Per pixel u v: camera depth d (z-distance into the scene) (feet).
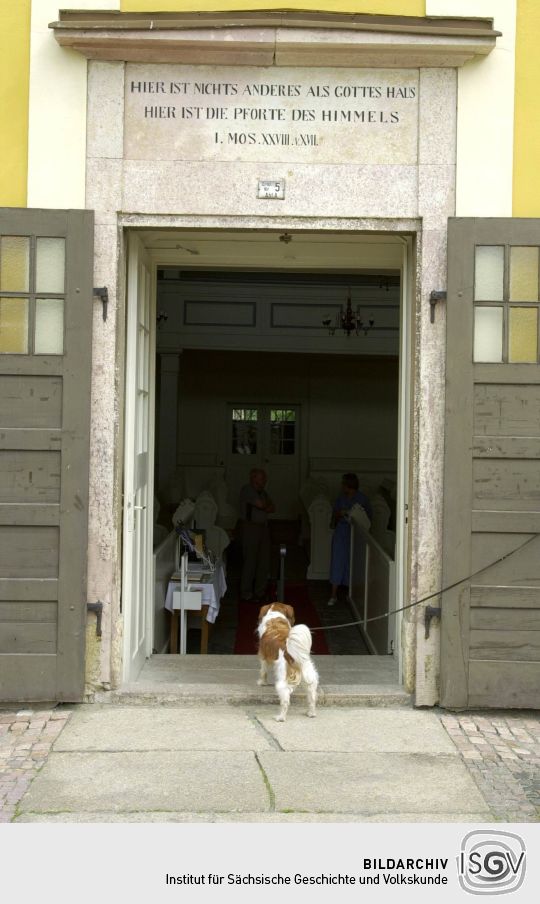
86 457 17.46
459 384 17.57
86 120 17.83
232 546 49.70
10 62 17.83
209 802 13.93
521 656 17.70
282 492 58.23
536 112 18.03
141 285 20.18
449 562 17.65
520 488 17.61
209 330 47.67
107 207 17.80
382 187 17.98
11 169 17.83
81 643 17.51
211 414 57.47
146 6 17.83
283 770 15.14
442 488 17.95
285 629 18.28
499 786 14.67
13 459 17.42
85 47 17.56
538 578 17.65
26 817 13.37
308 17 17.52
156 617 23.25
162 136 17.88
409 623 18.35
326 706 18.31
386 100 17.98
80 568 17.48
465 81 17.97
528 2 17.98
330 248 21.09
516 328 17.69
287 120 17.93
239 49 17.56
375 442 57.41
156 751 15.85
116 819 13.33
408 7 17.90
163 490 46.16
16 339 17.56
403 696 18.40
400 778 14.93
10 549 17.43
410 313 19.29
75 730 16.76
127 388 18.80
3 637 17.44
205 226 17.97
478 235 17.57
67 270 17.43
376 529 29.22
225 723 17.24
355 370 57.21
